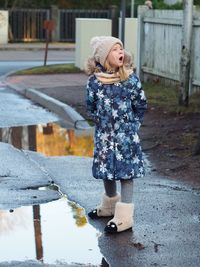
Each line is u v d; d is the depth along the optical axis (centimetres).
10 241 544
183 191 693
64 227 579
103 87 560
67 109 1211
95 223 589
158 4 2784
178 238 547
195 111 1171
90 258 506
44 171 790
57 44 3406
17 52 2916
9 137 1023
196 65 1302
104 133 561
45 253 517
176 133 1004
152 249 522
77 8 3772
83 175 771
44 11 3531
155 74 1530
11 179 743
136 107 569
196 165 809
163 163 826
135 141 564
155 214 609
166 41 1466
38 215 613
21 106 1345
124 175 558
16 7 3578
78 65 2008
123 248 526
